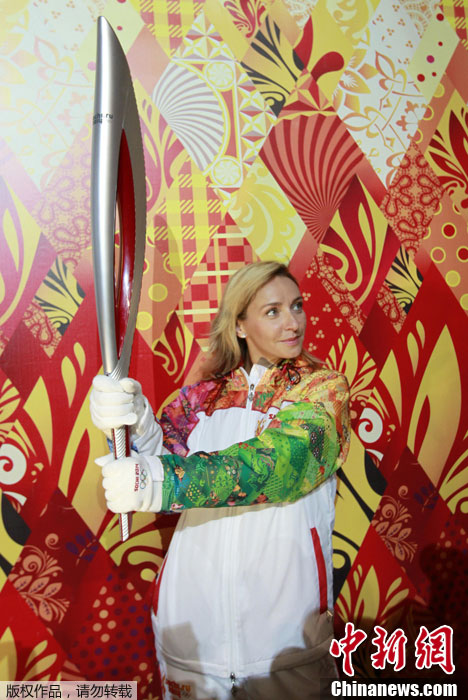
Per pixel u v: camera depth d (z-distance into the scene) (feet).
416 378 5.00
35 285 4.44
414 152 5.06
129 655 4.52
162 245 4.63
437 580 4.99
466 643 5.03
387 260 4.97
